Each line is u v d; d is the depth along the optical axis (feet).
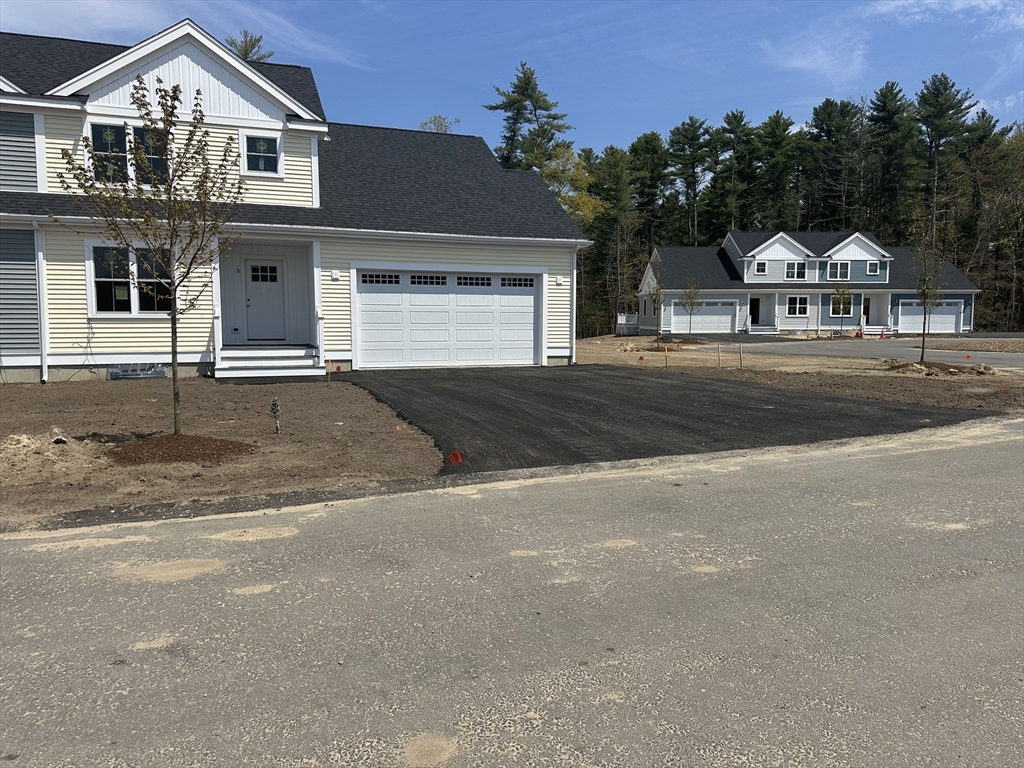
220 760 8.41
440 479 22.59
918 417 35.73
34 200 46.50
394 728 9.07
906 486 22.07
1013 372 63.00
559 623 12.17
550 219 62.18
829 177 201.26
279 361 51.16
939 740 8.83
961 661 10.89
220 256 49.44
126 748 8.64
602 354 94.12
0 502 19.43
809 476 23.43
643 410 36.83
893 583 14.05
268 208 53.21
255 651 11.12
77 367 47.96
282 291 56.18
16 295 46.39
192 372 50.49
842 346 109.50
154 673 10.43
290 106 53.67
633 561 15.23
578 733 8.97
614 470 24.27
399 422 32.09
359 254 54.29
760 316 153.79
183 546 16.07
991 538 16.90
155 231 24.72
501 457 25.70
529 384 46.62
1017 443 29.40
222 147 52.11
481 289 58.70
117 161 46.60
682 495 20.88
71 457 23.59
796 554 15.74
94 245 47.78
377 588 13.67
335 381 47.11
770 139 196.54
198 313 50.49
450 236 55.88
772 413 36.52
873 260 152.97
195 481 21.84
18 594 13.33
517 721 9.23
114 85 48.98
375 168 63.57
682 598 13.25
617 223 183.62
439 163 67.72
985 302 178.70
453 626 12.03
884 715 9.38
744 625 12.11
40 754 8.50
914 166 189.57
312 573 14.44
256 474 22.76
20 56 51.37
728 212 194.59
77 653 11.04
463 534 17.02
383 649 11.20
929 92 199.62
